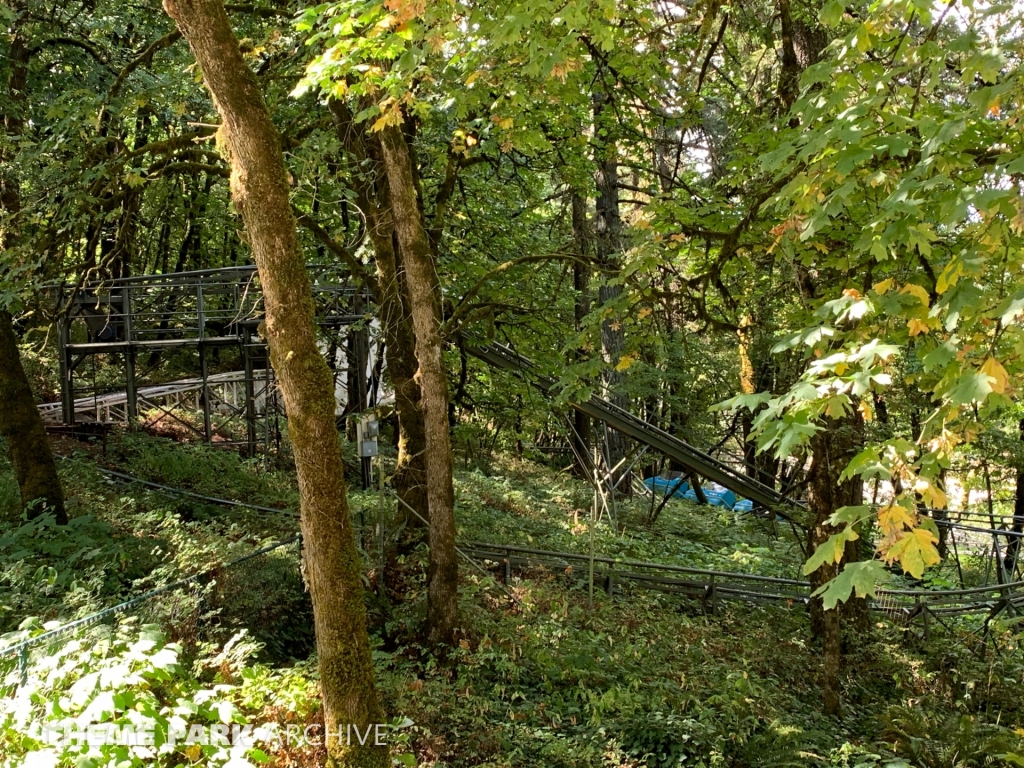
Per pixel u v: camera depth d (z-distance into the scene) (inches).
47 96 447.2
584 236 539.2
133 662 185.5
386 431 785.6
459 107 276.1
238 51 171.0
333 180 394.6
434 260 414.0
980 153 164.4
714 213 299.1
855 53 169.3
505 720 262.4
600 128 458.0
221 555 310.8
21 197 396.5
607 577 419.5
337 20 204.1
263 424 676.1
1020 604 447.5
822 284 300.4
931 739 275.9
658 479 906.1
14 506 376.5
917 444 130.0
